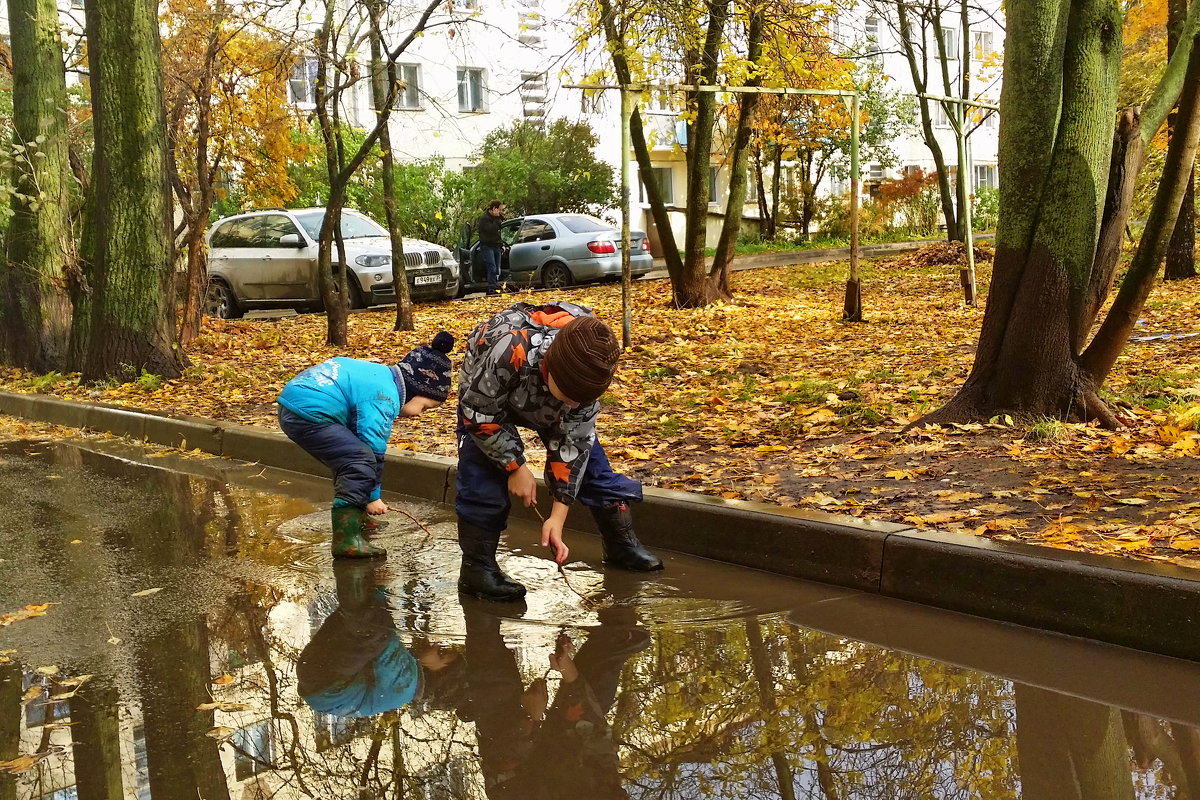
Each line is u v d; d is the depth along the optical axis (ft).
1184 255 54.03
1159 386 24.81
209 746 10.30
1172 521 14.29
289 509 21.39
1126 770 9.22
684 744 10.07
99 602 15.34
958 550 13.74
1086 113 20.62
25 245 43.39
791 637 13.01
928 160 126.00
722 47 47.57
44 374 43.24
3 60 47.34
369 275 57.72
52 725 10.92
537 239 68.80
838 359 34.91
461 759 9.89
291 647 13.25
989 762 9.44
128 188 37.27
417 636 13.58
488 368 13.39
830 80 51.44
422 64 94.99
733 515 16.44
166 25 49.90
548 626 13.84
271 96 50.24
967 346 35.65
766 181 113.50
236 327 51.96
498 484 15.15
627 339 38.83
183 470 26.00
